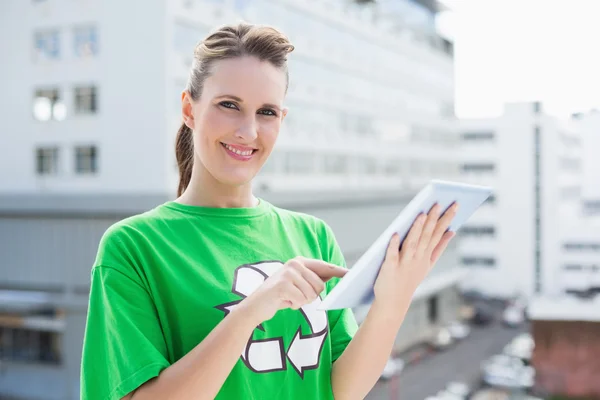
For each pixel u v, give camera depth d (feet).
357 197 54.75
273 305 2.93
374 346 3.49
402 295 3.31
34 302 41.50
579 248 85.10
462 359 64.18
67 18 44.04
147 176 41.65
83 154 44.09
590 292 81.20
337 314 4.03
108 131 42.91
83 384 3.18
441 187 2.93
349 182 61.16
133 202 39.42
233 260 3.54
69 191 44.45
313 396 3.61
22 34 45.47
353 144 62.03
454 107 89.10
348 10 61.67
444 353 66.85
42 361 42.73
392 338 3.47
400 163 72.23
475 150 90.63
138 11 41.55
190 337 3.29
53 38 44.78
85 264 40.93
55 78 44.60
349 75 61.82
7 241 43.06
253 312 2.91
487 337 73.72
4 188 46.62
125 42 42.04
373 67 66.44
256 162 3.45
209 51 3.30
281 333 3.54
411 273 3.25
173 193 38.91
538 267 88.02
